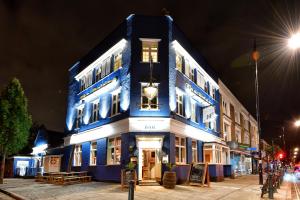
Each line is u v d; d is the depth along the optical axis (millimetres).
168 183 16734
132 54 20797
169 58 21031
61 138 36031
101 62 25203
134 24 21438
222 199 13180
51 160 30984
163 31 21484
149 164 19875
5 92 25250
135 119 19594
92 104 25953
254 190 17438
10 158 35812
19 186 19062
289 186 23125
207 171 18125
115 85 22047
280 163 66438
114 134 21062
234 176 29484
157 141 19422
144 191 15523
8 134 24312
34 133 45781
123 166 19328
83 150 25625
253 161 47156
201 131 25438
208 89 29047
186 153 22031
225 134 34562
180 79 22172
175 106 20875
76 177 20719
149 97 18562
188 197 13469
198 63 26781
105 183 20172
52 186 18766
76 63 30469
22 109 25359
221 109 32375
